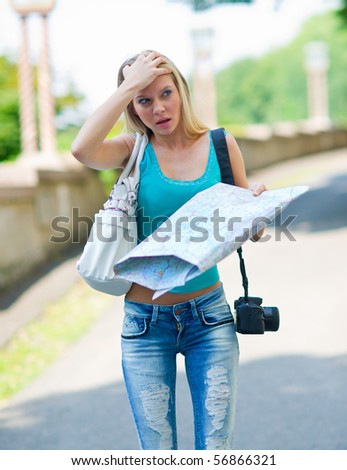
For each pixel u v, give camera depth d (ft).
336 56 434.30
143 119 17.92
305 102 461.37
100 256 17.87
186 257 16.10
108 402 32.73
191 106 18.31
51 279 58.29
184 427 29.01
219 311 18.24
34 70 96.99
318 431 27.45
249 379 33.86
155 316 17.99
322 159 166.81
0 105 91.40
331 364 34.96
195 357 18.15
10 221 58.23
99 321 46.88
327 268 55.83
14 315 49.08
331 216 80.23
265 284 52.31
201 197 17.62
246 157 140.05
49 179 66.08
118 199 17.98
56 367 38.45
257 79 470.39
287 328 41.32
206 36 113.29
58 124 115.14
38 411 32.30
